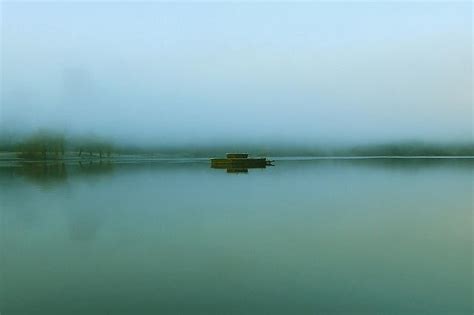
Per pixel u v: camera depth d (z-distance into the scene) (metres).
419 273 11.80
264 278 11.48
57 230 18.78
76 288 10.86
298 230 18.14
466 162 108.56
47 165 101.25
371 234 17.17
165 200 29.52
